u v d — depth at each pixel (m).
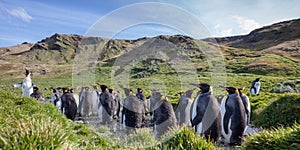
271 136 5.44
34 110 5.43
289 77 30.70
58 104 11.48
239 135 6.86
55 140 3.32
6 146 2.97
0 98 5.89
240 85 22.27
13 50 95.62
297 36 73.38
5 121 3.97
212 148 4.64
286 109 9.29
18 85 14.29
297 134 5.12
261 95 15.25
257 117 10.33
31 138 3.16
